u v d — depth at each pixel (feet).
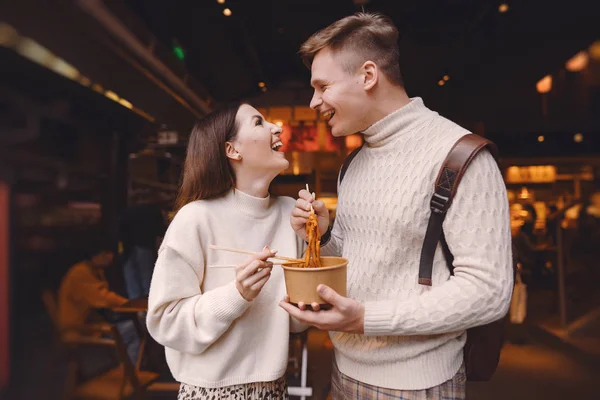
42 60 6.85
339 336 4.00
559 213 16.79
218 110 4.00
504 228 3.41
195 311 3.51
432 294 3.37
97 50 6.44
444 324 3.26
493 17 10.84
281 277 3.99
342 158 16.83
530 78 14.51
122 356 7.67
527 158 21.20
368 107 3.84
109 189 11.36
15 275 8.20
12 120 8.29
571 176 21.45
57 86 8.56
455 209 3.41
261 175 3.92
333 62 3.81
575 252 19.39
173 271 3.60
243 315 3.74
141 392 7.95
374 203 3.83
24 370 7.80
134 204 11.93
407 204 3.61
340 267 3.26
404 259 3.69
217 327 3.42
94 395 7.66
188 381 3.70
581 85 14.87
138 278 10.98
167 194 13.03
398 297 3.67
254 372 3.77
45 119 8.98
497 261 3.31
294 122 16.30
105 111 10.40
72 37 5.87
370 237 3.89
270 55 13.39
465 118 17.61
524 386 10.91
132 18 6.33
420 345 3.57
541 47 12.09
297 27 11.61
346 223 4.21
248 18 10.96
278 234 4.13
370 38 3.75
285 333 3.88
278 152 3.96
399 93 3.94
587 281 18.08
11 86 7.96
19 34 5.55
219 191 3.93
